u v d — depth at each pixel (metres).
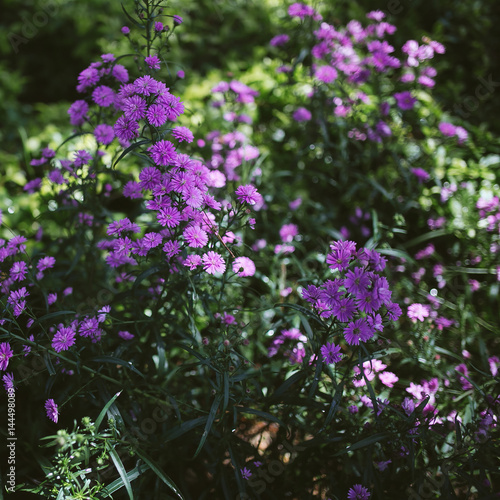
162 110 1.95
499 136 4.04
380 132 3.29
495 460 2.14
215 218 2.30
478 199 3.26
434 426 2.05
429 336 2.46
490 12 4.67
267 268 3.22
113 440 1.94
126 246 2.03
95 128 2.48
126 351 2.28
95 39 5.39
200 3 5.13
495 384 2.36
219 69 4.86
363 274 1.82
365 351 1.87
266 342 2.83
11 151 4.52
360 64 3.39
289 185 3.60
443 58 4.41
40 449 2.29
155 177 1.96
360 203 3.55
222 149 3.26
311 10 3.37
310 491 2.27
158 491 2.09
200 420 2.03
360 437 2.03
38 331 2.45
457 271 3.08
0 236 3.35
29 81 5.75
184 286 2.20
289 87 3.89
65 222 2.85
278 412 2.29
